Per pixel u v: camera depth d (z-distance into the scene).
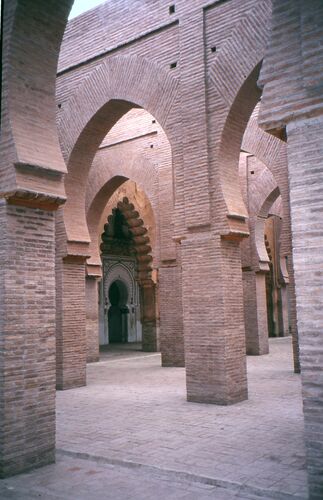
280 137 4.70
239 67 8.49
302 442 6.13
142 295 19.53
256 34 8.29
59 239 10.80
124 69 10.18
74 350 10.81
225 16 8.73
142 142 14.78
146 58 9.84
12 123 5.69
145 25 9.86
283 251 12.65
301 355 4.14
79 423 7.44
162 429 6.95
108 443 6.32
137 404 8.76
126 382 11.39
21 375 5.46
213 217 8.69
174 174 9.32
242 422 7.21
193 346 8.83
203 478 5.02
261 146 13.22
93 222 14.92
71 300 10.87
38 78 6.09
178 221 9.16
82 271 11.16
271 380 11.10
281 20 4.50
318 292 4.10
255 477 4.98
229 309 8.64
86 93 10.79
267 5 8.16
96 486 4.94
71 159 10.94
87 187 14.85
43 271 5.84
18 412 5.38
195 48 9.05
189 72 9.11
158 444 6.22
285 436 6.42
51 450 5.68
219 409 8.10
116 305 24.53
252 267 16.67
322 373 4.03
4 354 5.34
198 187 8.85
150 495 4.69
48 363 5.75
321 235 4.13
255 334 16.56
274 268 24.00
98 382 11.50
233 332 8.68
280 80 4.43
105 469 5.46
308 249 4.18
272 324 24.12
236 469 5.23
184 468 5.30
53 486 4.95
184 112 9.14
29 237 5.75
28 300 5.64
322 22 4.17
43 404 5.64
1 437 5.23
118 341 24.27
